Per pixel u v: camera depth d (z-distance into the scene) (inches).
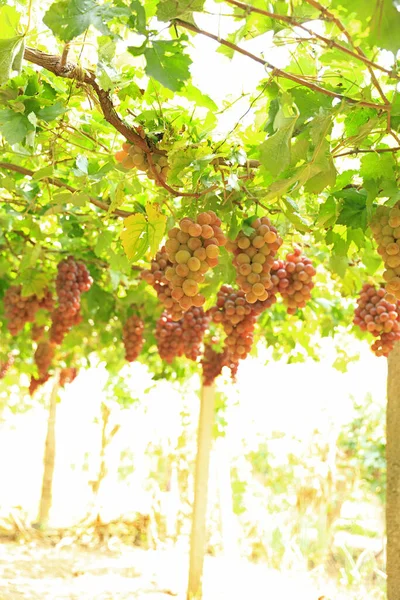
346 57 101.0
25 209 183.9
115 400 447.5
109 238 182.7
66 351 327.6
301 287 131.6
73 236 198.4
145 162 114.0
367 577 338.6
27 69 120.8
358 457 412.8
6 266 231.8
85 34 102.0
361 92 99.7
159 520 434.3
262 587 335.6
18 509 443.5
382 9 72.1
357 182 126.0
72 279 199.6
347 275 199.3
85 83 110.0
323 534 381.4
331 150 112.3
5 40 93.4
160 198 128.9
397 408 147.2
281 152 101.0
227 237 109.7
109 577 342.0
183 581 337.4
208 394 292.7
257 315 136.5
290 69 108.5
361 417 417.7
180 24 94.1
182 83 97.7
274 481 442.9
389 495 145.8
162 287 142.8
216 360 240.5
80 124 140.2
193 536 278.5
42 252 211.5
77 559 376.5
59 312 209.2
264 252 107.8
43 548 398.0
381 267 169.5
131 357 241.8
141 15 95.0
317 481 404.8
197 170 109.0
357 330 255.9
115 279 218.8
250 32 99.9
